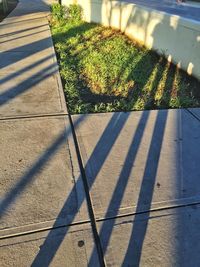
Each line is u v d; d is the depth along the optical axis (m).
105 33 8.26
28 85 4.35
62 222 2.12
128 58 5.98
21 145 2.92
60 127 3.28
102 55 6.10
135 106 3.91
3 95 3.97
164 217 2.22
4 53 5.83
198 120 3.63
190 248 1.99
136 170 2.68
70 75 4.90
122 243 1.99
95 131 3.25
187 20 4.93
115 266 1.84
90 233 2.05
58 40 7.19
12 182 2.45
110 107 3.82
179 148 3.04
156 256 1.92
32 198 2.30
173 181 2.58
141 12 6.85
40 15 10.97
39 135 3.10
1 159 2.71
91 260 1.86
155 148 3.02
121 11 8.18
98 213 2.21
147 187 2.49
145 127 3.40
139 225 2.14
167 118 3.65
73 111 3.66
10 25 8.70
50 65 5.28
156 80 4.91
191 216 2.25
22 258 1.84
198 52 4.71
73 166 2.68
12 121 3.34
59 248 1.92
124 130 3.31
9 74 4.73
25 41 6.86
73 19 10.22
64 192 2.38
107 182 2.52
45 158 2.76
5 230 2.03
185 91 4.51
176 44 5.38
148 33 6.59
